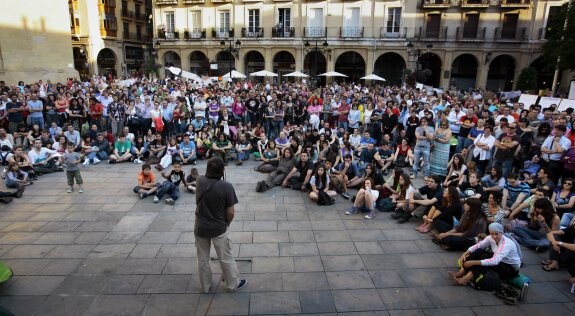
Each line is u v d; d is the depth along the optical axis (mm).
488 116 10859
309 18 29984
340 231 6418
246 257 5426
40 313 4109
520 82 24812
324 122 12969
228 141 11188
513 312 4293
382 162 9914
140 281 4758
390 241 6074
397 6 28438
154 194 8078
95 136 11344
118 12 36094
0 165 10047
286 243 5906
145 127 12609
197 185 4285
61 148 10523
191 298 4414
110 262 5223
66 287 4602
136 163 10844
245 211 7262
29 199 7730
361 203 7250
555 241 5254
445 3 27797
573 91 16484
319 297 4484
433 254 5652
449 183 7984
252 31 31375
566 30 20219
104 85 18844
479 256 4848
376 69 31828
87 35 32781
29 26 19844
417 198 7023
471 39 27938
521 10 27375
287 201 7883
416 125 11609
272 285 4719
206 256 4387
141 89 17703
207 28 32344
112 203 7555
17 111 12055
